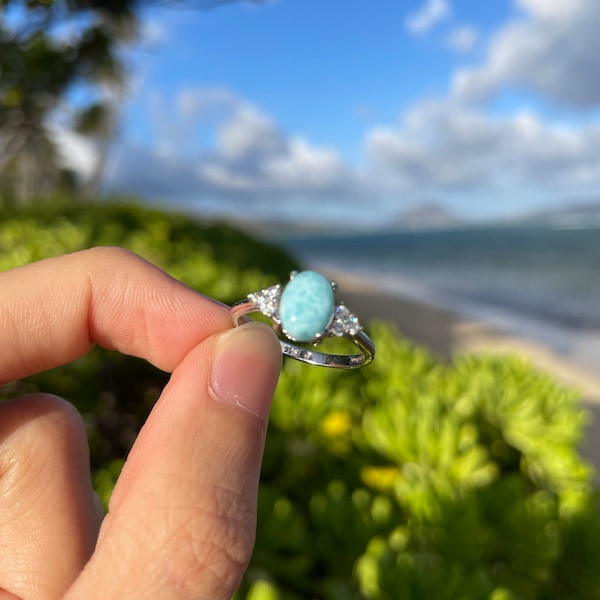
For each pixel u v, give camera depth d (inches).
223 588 2.1
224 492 2.1
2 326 2.8
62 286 2.8
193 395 2.2
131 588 2.0
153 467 2.1
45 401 2.8
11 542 2.6
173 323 2.8
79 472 2.8
